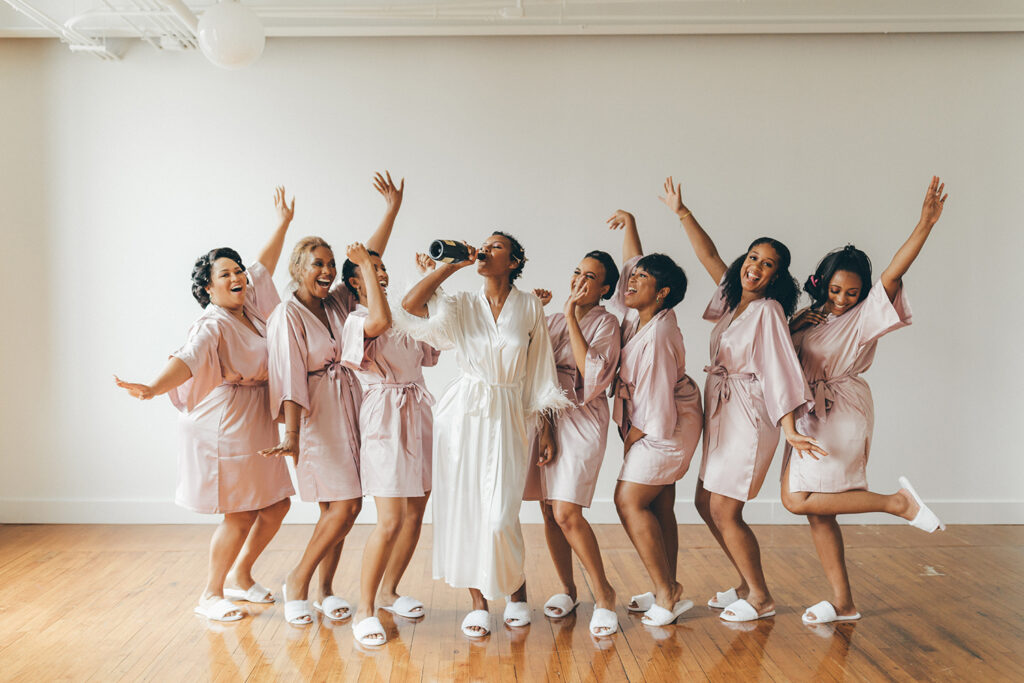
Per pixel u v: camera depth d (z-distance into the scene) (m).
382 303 3.04
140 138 4.79
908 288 4.83
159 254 4.80
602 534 4.63
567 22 4.59
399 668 2.89
